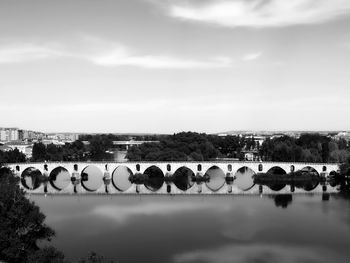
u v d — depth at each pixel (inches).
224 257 5477.4
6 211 5236.2
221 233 6501.0
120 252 5639.8
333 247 5861.2
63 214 7746.1
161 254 5570.9
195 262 5285.4
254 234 6446.9
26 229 5324.8
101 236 6338.6
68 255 5482.3
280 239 6195.9
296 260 5383.9
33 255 4426.7
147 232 6555.1
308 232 6545.3
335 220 7239.2
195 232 6545.3
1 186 5497.1
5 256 4886.8
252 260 5378.9
